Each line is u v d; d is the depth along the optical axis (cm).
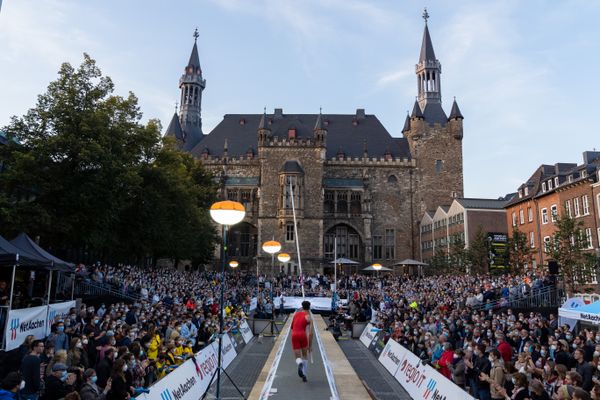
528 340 1706
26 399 1026
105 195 3042
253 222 7875
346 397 1149
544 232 5169
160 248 4578
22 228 2742
